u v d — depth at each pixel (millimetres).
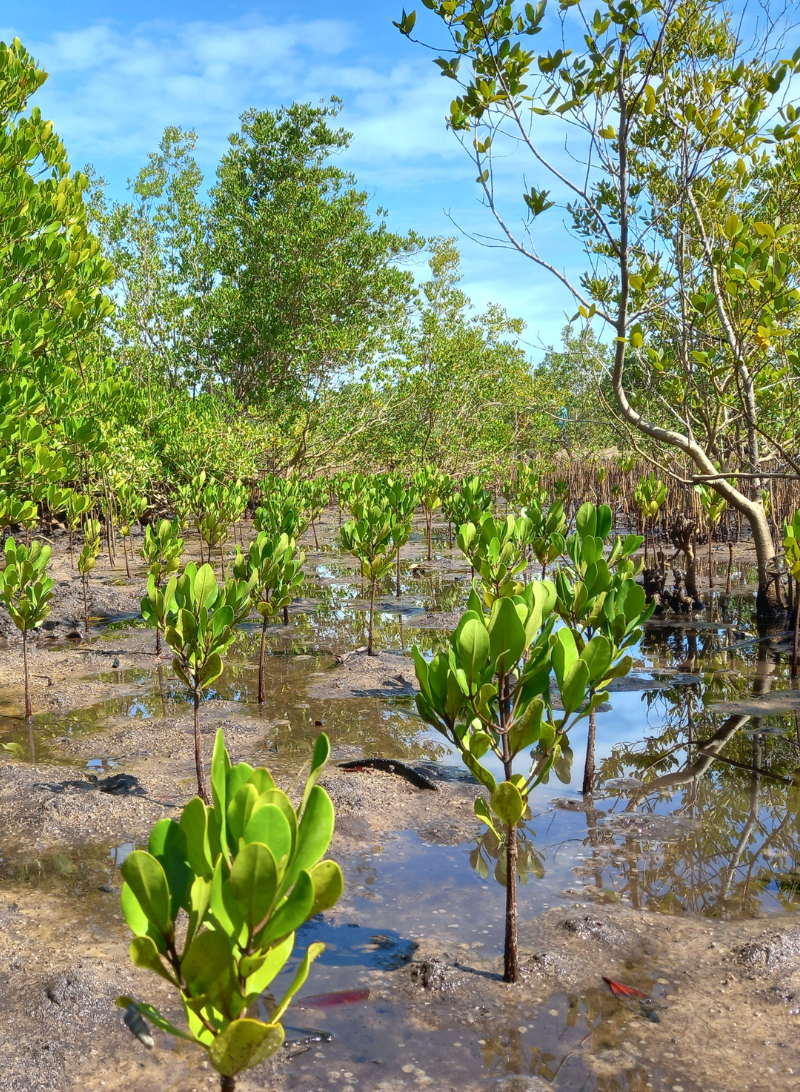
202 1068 2471
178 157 28609
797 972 2932
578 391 26266
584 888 3643
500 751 2996
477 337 26984
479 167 6270
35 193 8500
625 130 6102
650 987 2869
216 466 19422
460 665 2789
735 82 6824
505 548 6277
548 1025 2656
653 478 11828
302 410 24859
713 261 7504
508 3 5559
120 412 16500
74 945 3170
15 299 8109
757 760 5266
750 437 8734
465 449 28453
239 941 1576
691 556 10508
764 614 9414
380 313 26188
